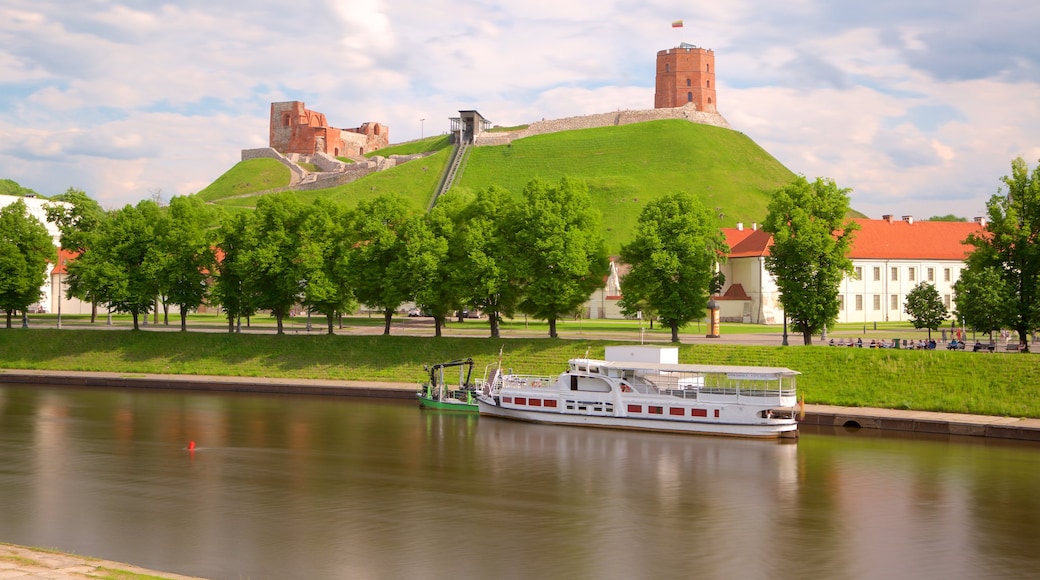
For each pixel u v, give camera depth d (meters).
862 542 52.72
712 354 102.75
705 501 61.19
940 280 182.25
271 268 121.94
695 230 110.19
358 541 52.44
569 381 90.12
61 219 162.62
